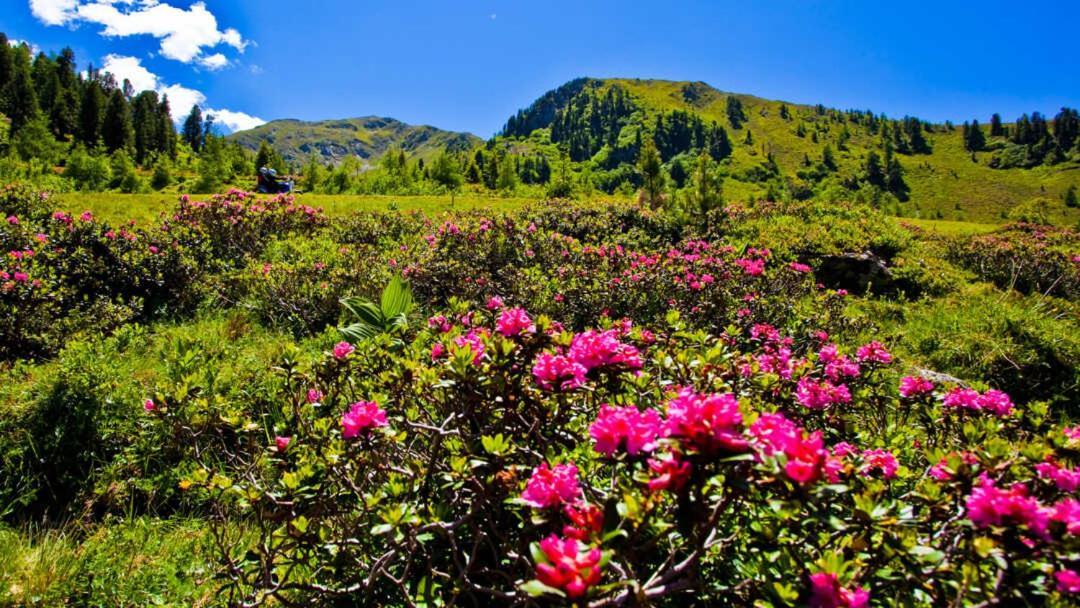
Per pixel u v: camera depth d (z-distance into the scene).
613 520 1.68
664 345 3.96
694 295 8.59
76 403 4.30
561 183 56.53
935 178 195.50
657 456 1.65
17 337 5.81
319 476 2.46
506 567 2.48
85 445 4.12
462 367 2.38
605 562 1.32
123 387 4.66
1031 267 13.50
